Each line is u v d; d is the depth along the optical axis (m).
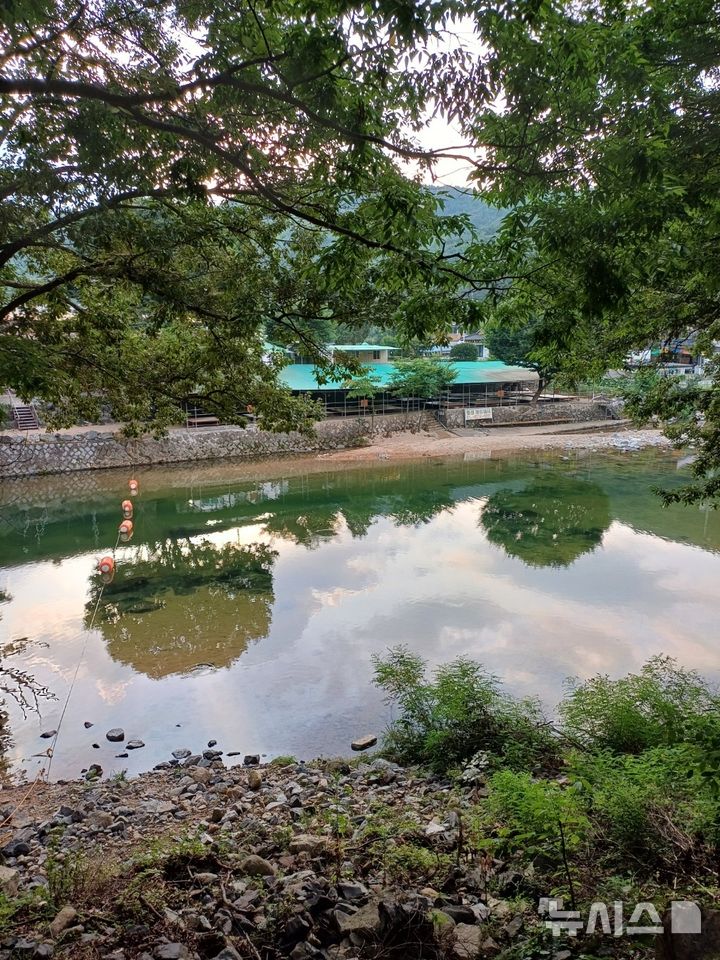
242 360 11.32
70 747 11.77
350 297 8.82
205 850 6.31
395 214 5.25
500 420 59.56
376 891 5.46
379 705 13.16
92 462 40.53
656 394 12.80
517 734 9.88
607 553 23.77
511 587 20.20
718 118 5.69
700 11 5.50
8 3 4.62
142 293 9.59
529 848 5.65
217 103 5.35
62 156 6.26
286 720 12.66
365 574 21.98
